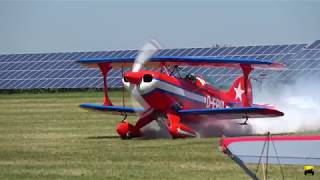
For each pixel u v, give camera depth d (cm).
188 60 5528
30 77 14612
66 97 11831
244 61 5550
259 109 5359
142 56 5559
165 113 5541
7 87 14412
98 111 6141
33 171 3534
